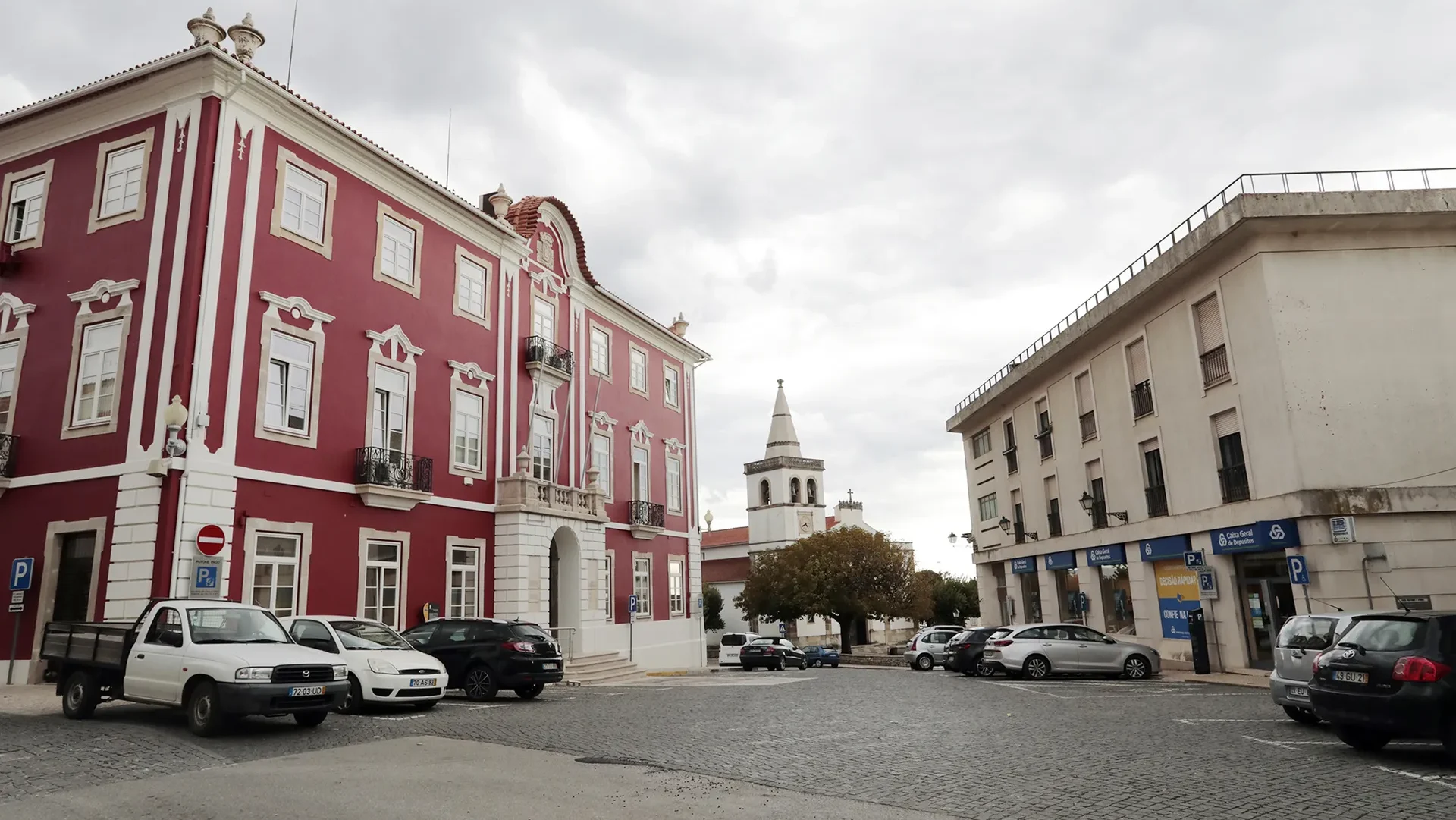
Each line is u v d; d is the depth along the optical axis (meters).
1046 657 22.34
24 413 17.69
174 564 15.50
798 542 60.62
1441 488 19.05
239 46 18.14
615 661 27.36
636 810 7.08
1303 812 6.94
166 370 16.30
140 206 17.47
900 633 80.69
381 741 10.70
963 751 10.03
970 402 41.38
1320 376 19.70
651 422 34.94
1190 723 12.27
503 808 7.15
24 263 18.48
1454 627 9.01
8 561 17.02
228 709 10.53
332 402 19.36
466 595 23.16
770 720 13.24
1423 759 9.22
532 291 27.56
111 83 17.80
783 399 83.19
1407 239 20.34
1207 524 22.61
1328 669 9.72
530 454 26.19
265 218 18.16
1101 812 6.98
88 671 12.16
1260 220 19.95
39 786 7.88
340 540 19.12
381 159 21.17
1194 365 23.22
